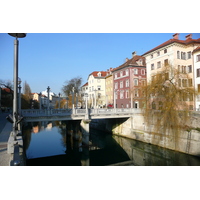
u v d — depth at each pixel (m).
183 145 18.36
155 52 33.78
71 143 26.33
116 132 31.53
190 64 29.94
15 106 7.93
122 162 18.53
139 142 24.92
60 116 21.34
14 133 7.84
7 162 6.55
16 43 7.94
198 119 17.45
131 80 40.19
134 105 39.53
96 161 19.00
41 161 18.48
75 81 57.22
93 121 41.47
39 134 33.44
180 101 17.81
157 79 19.31
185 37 33.56
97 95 58.50
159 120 19.36
